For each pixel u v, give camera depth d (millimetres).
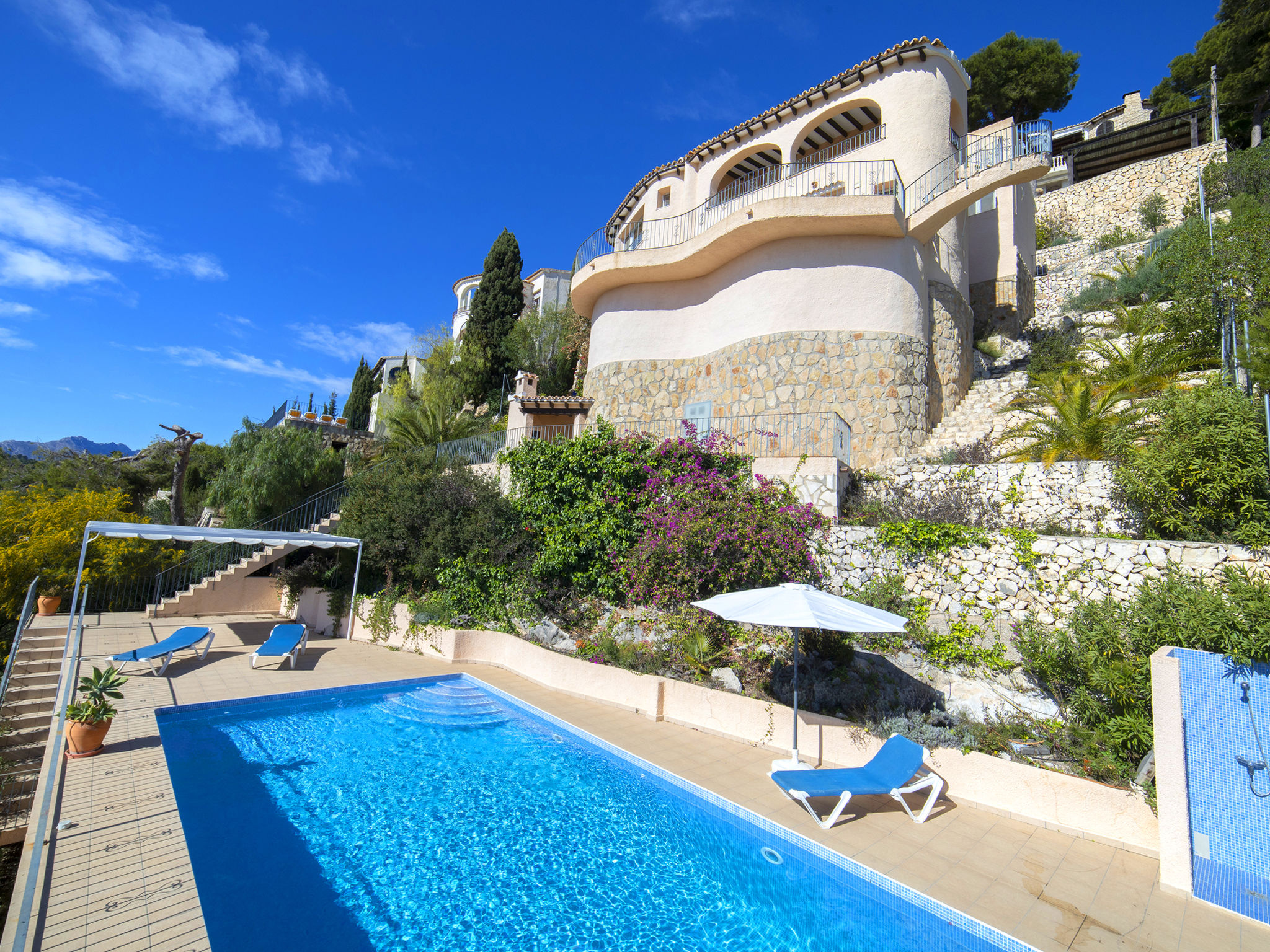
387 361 48844
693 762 7586
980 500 10148
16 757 8828
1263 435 6996
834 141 20375
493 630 12812
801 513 10617
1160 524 7820
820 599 7137
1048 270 23031
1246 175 17953
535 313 30938
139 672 11102
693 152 20391
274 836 5934
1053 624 8023
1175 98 31750
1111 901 4898
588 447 13242
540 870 5520
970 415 15047
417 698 10523
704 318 17234
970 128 35250
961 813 6484
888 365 14148
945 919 4742
